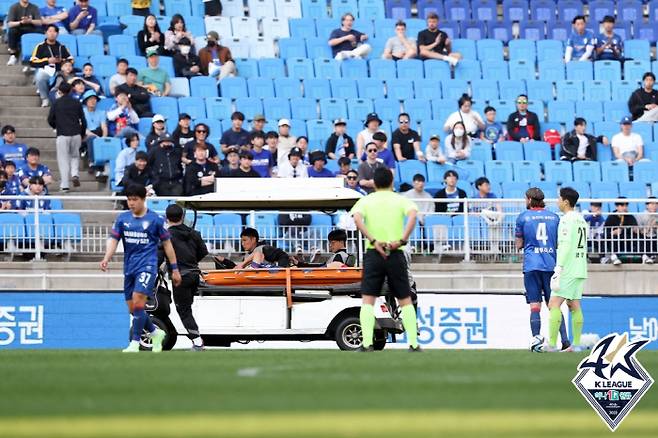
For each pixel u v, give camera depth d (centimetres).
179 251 6612
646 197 10181
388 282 5791
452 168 10025
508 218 8838
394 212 5684
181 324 6831
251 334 6881
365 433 2709
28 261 8475
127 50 10862
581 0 12569
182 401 3362
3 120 9912
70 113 9312
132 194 6022
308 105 10656
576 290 6388
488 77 11438
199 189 9112
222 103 10450
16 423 2889
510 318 8419
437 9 12269
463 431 2750
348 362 4909
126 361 5141
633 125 10769
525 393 3612
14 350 6894
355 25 11750
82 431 2742
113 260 8569
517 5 12438
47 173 9138
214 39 10869
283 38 11425
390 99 10806
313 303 6888
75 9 10875
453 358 5272
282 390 3656
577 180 10250
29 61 10344
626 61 11619
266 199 7106
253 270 6912
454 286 8725
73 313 8219
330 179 7188
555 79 11550
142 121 10025
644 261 8894
